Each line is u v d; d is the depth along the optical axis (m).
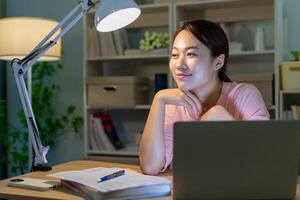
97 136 3.00
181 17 2.87
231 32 2.89
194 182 1.02
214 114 1.38
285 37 2.78
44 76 3.48
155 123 1.49
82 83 3.38
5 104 3.60
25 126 3.55
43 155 1.46
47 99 3.40
